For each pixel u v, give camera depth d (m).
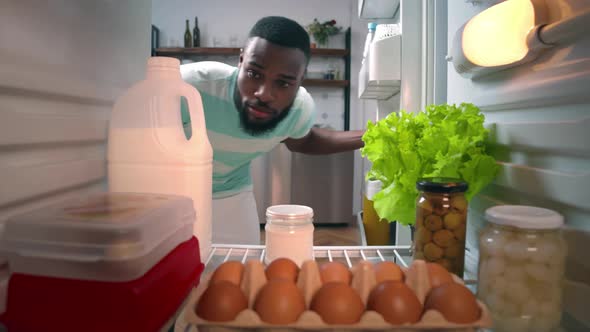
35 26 0.50
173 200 0.52
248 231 1.38
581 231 0.44
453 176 0.56
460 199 0.52
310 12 3.51
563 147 0.46
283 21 1.02
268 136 1.20
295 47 1.01
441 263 0.52
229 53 3.36
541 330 0.42
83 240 0.39
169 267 0.44
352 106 3.55
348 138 1.43
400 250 0.68
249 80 1.06
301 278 0.43
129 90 0.64
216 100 1.13
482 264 0.46
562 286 0.43
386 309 0.38
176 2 3.45
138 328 0.37
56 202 0.51
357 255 0.68
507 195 0.61
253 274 0.43
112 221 0.40
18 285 0.38
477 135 0.60
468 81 0.75
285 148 2.99
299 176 3.04
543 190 0.50
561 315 0.44
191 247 0.52
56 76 0.54
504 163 0.60
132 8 0.80
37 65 0.51
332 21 3.43
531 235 0.42
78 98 0.60
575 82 0.43
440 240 0.52
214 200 1.33
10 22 0.45
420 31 1.06
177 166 0.60
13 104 0.47
